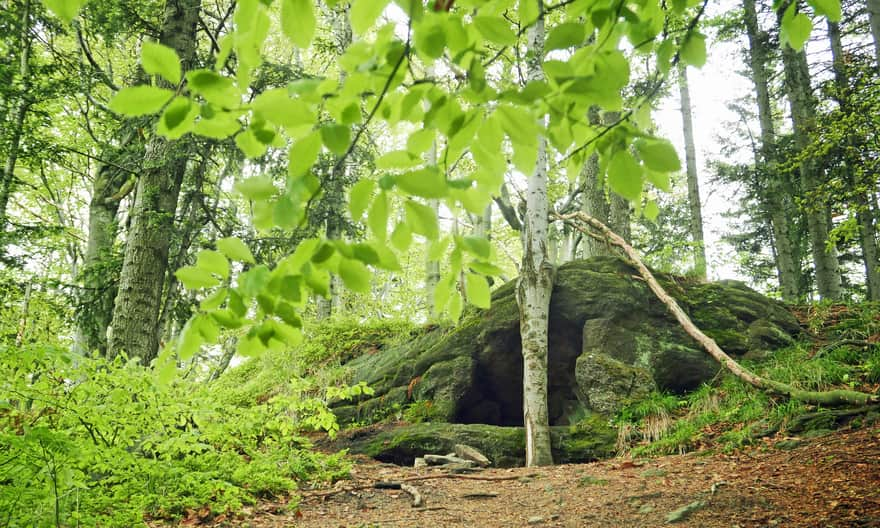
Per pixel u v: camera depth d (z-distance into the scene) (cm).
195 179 1164
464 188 141
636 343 968
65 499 315
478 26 129
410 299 2222
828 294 1385
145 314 884
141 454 456
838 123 1062
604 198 1356
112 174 1456
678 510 444
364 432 988
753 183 1744
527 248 969
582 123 146
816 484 459
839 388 709
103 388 381
